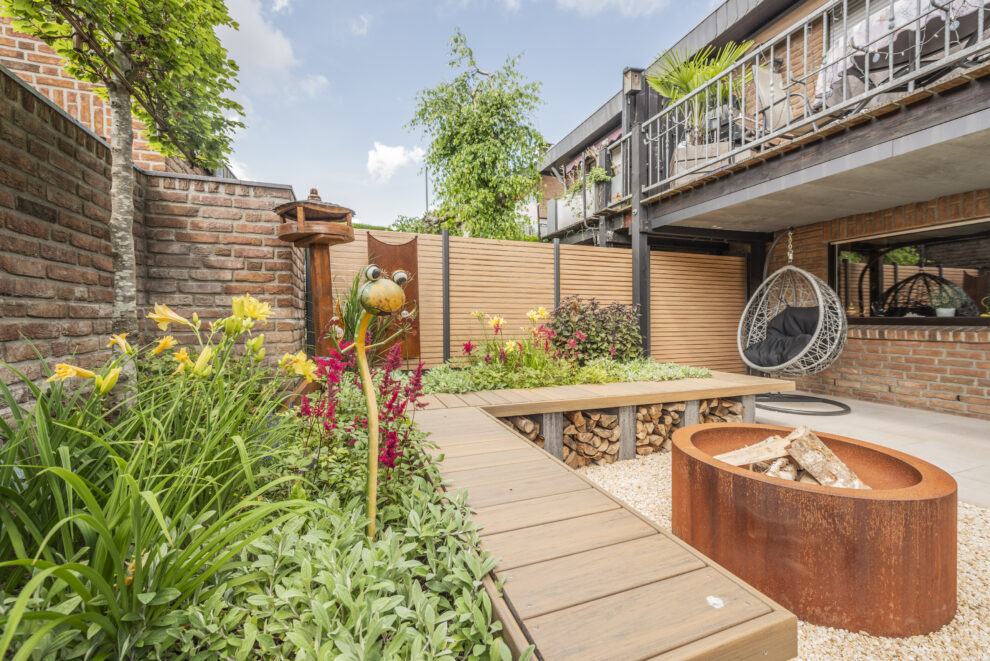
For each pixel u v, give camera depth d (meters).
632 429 3.23
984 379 4.02
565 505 1.34
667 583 0.93
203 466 0.92
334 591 0.79
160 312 1.05
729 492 1.57
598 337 4.65
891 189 3.91
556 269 5.18
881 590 1.34
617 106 8.84
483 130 6.65
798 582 1.42
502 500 1.38
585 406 3.02
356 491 1.28
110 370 1.00
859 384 5.01
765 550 1.48
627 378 3.85
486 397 3.06
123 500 0.67
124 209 2.18
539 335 4.45
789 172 3.77
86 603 0.60
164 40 2.20
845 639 1.35
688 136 5.81
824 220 5.25
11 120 1.52
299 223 2.80
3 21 3.75
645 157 5.54
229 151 3.26
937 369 4.34
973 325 4.19
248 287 3.10
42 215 1.69
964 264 4.29
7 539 0.77
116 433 1.00
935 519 1.34
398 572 0.93
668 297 5.79
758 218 5.11
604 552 1.06
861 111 3.14
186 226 2.97
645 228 5.46
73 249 1.90
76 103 3.96
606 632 0.78
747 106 6.12
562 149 11.02
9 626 0.42
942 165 3.26
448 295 4.73
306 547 0.99
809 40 5.63
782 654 0.82
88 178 2.03
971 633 1.37
